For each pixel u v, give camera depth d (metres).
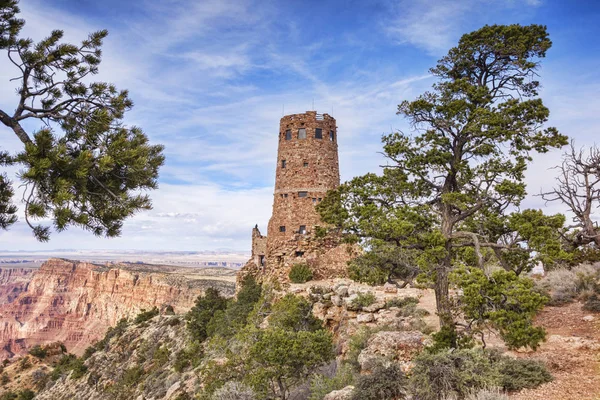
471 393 13.39
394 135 21.69
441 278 19.56
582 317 21.33
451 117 19.69
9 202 14.07
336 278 48.41
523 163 19.23
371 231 20.52
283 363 24.02
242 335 28.17
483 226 21.22
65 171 13.05
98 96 15.90
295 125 60.34
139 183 15.03
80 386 83.56
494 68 22.00
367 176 22.05
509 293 15.12
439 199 21.48
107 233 14.60
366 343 23.45
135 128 15.62
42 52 14.78
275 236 58.34
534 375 14.17
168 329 77.69
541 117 19.06
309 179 58.47
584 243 24.52
